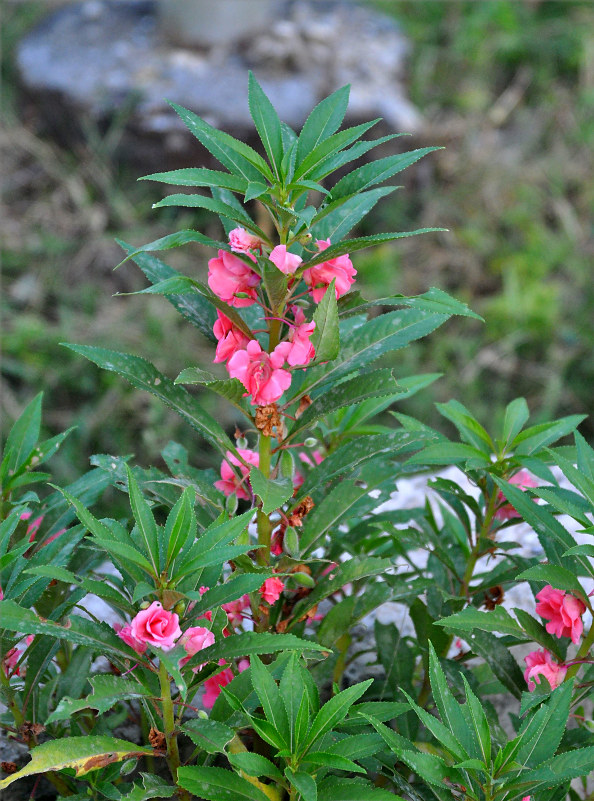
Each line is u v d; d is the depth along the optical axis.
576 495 1.49
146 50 4.21
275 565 1.50
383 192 1.51
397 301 1.43
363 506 1.54
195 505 1.50
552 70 4.77
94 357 1.45
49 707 1.55
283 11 4.61
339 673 1.62
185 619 1.38
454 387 3.36
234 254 1.42
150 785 1.40
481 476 1.56
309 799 1.31
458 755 1.35
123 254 3.74
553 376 3.41
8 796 1.57
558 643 1.50
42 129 4.14
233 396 1.43
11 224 3.84
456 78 4.70
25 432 1.53
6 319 3.47
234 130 3.81
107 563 1.72
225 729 1.38
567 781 1.43
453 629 1.50
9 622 1.34
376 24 4.64
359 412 1.65
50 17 4.56
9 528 1.44
